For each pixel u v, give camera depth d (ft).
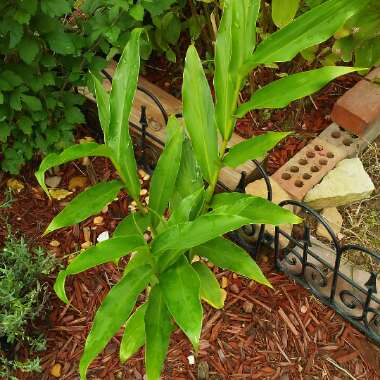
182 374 6.68
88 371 6.69
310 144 8.54
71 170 8.41
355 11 4.16
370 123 8.72
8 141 7.95
